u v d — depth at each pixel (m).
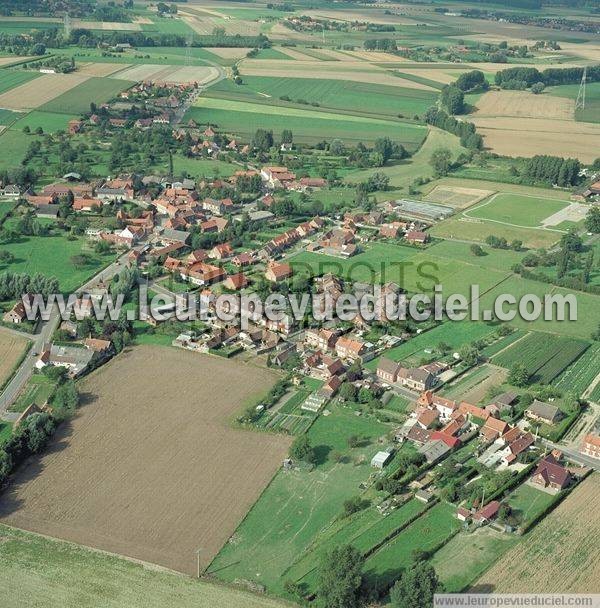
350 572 189.75
